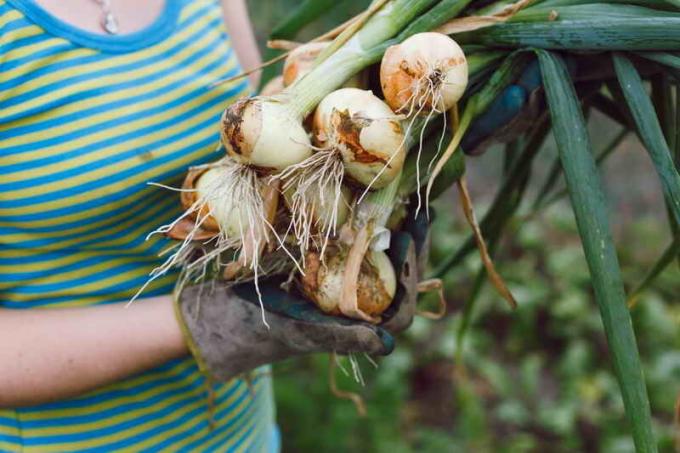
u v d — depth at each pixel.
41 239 0.85
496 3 0.84
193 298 0.86
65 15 0.82
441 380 2.16
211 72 0.91
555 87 0.80
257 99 0.76
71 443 0.89
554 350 2.25
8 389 0.82
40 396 0.83
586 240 0.77
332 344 0.81
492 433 2.01
